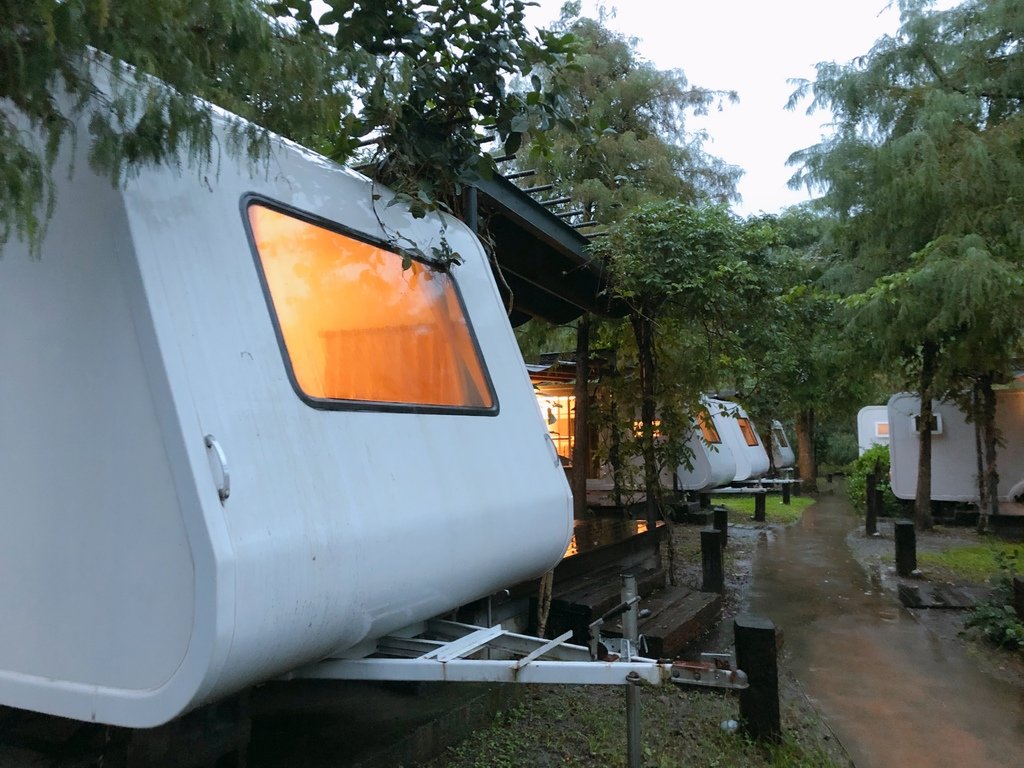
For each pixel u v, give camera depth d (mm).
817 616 7285
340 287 2846
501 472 3244
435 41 3672
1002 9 10094
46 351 2197
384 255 3180
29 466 2201
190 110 2041
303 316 2611
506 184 5750
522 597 5039
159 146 2057
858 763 4211
